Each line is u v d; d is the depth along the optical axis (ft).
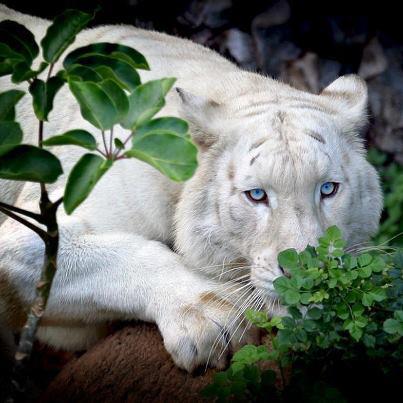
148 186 31.12
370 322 25.35
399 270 25.96
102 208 31.73
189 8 53.62
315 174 28.17
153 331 30.17
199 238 29.89
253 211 28.68
